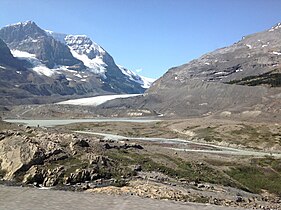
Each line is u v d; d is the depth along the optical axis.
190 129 155.50
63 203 47.28
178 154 88.94
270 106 193.00
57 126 167.12
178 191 56.53
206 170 78.38
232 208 49.56
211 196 56.59
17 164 62.59
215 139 136.62
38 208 45.03
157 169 71.50
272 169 86.44
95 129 161.50
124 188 56.03
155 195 53.09
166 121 182.12
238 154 104.31
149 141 124.81
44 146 68.06
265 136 136.62
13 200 48.34
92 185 57.62
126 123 181.62
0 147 68.81
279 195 71.44
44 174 60.25
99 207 45.91
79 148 71.06
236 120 177.25
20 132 78.12
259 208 52.59
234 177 78.19
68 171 61.19
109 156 72.81
